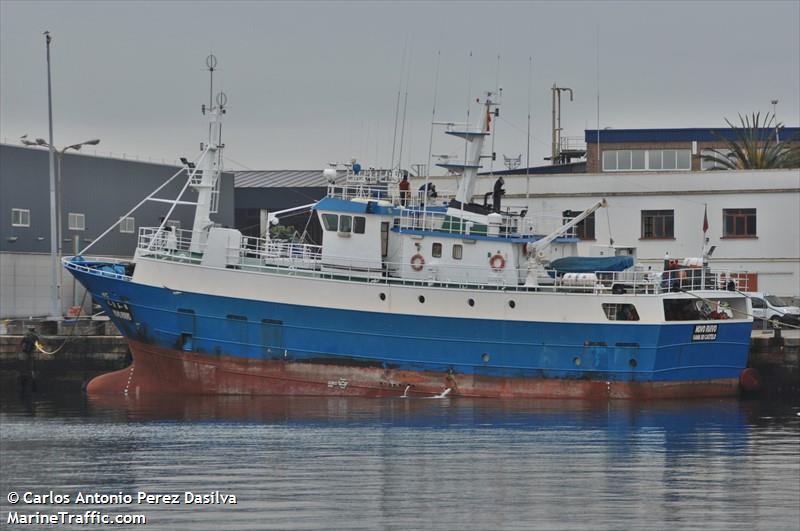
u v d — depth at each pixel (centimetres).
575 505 7844
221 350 11300
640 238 16712
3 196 16575
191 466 8750
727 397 12175
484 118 12188
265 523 7469
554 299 11450
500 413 10794
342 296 11250
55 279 14612
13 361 13462
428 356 11381
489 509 7750
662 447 9519
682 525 7481
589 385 11544
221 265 11294
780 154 19012
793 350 13162
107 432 9900
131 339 11581
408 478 8444
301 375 11319
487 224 11681
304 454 9112
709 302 11944
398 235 11525
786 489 8256
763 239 16438
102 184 17775
